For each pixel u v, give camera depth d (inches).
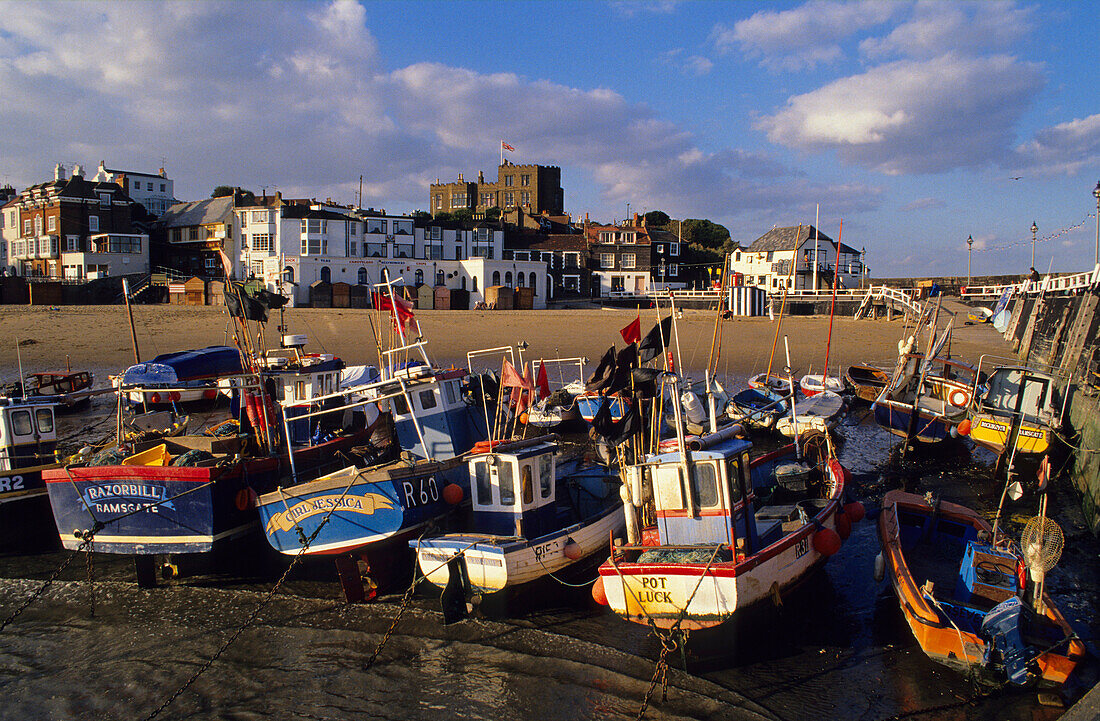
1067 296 1160.2
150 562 494.0
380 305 616.1
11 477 541.6
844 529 488.7
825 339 1729.8
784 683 372.8
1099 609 441.4
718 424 814.5
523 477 458.9
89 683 386.3
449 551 431.2
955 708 349.7
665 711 349.4
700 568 365.1
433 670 390.0
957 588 412.8
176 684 383.9
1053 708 346.6
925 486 705.0
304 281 2541.8
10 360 1448.1
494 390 848.9
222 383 666.8
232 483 482.6
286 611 459.2
